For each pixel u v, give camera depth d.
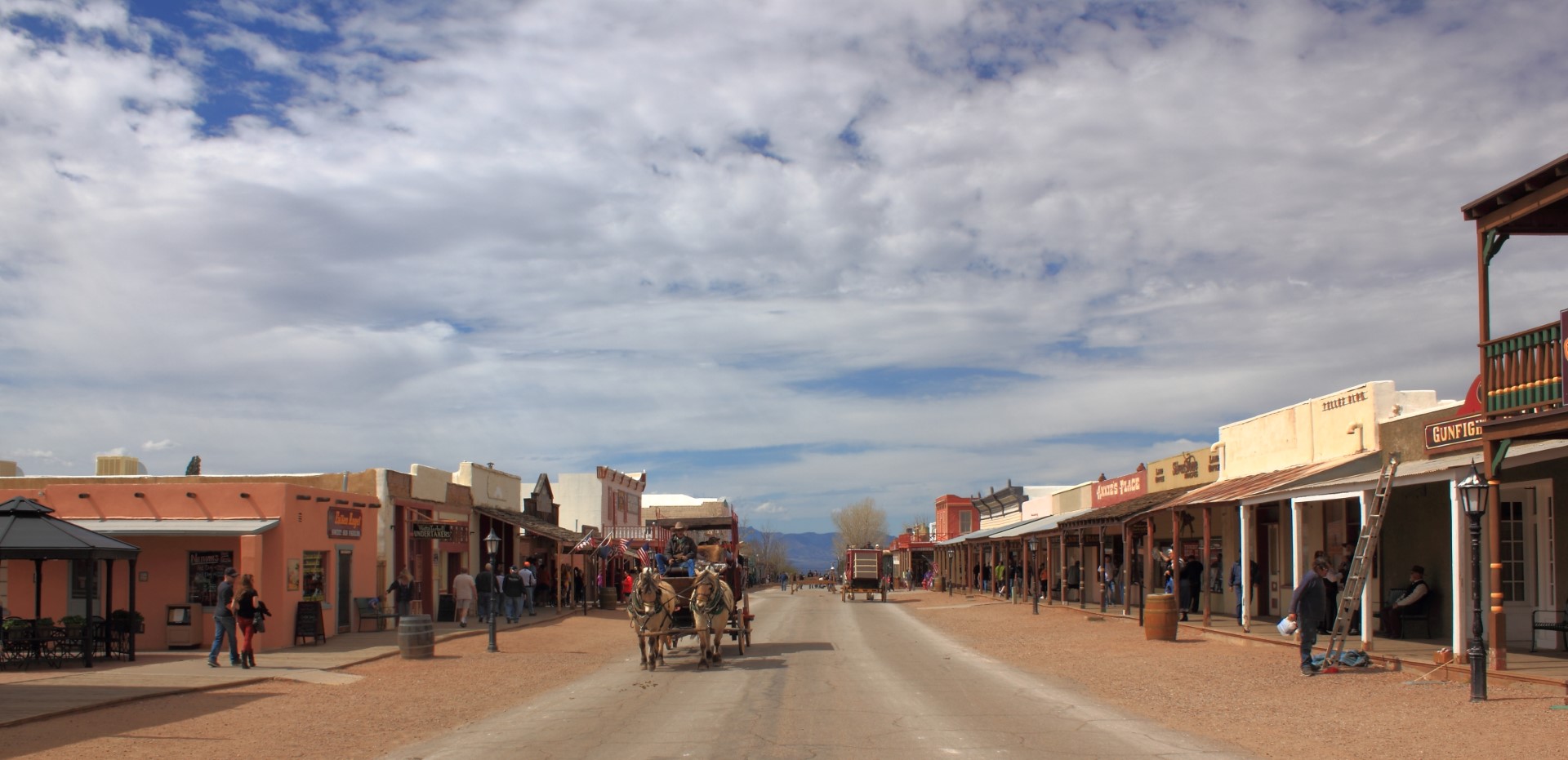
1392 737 11.21
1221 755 10.54
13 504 19.38
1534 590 17.73
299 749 11.39
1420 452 19.39
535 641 26.45
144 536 23.45
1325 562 17.59
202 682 16.64
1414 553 19.97
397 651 22.17
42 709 13.56
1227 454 29.52
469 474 37.69
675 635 20.08
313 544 25.14
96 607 23.55
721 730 12.12
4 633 18.47
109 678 17.22
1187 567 30.36
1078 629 28.45
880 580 55.06
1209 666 18.30
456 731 12.68
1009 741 11.34
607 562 51.78
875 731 11.97
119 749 11.30
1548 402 13.70
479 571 38.38
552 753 10.95
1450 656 15.28
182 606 22.94
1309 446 24.14
